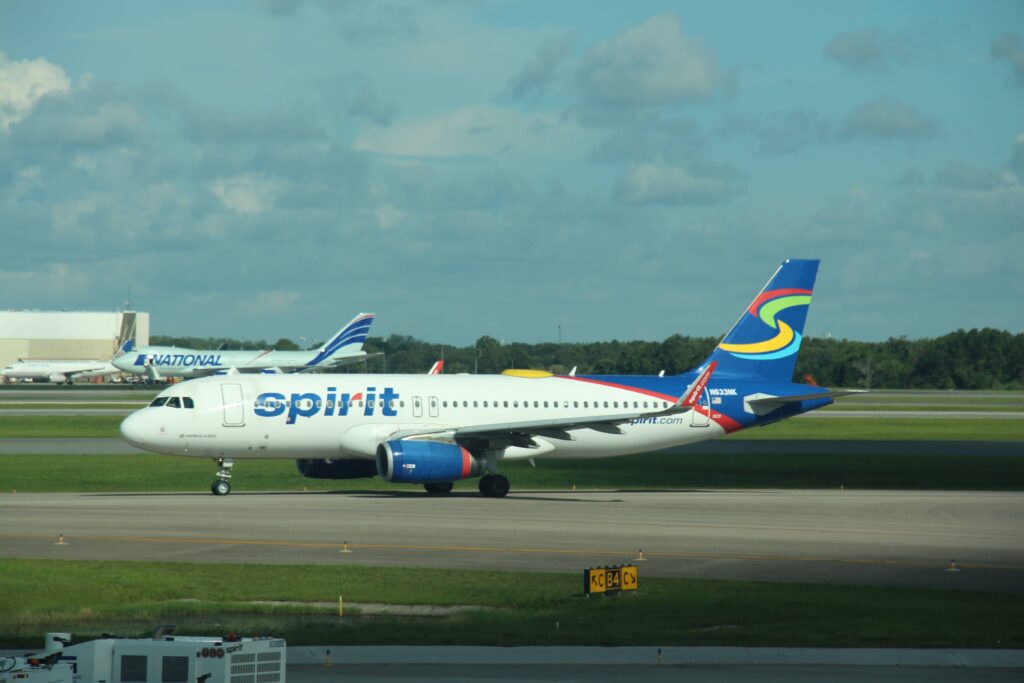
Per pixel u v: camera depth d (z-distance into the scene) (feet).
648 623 250.57
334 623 249.75
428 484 549.95
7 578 298.76
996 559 349.82
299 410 526.16
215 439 515.91
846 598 281.33
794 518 448.65
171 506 470.80
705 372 511.81
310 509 465.06
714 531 406.82
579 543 374.43
